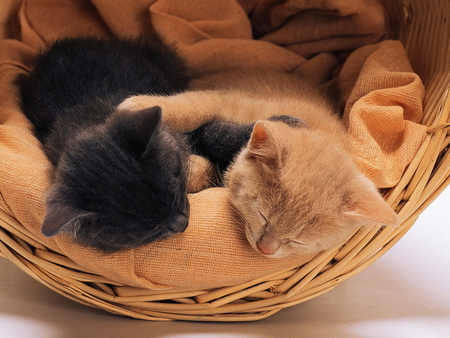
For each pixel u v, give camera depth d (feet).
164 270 1.41
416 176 1.49
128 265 1.40
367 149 1.52
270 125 1.39
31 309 1.50
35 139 1.62
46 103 1.67
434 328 1.50
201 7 2.04
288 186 1.38
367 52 1.84
